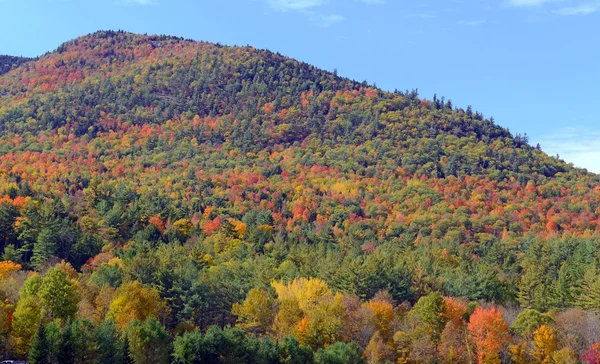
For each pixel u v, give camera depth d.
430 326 89.12
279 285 102.25
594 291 108.94
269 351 75.62
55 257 123.69
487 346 84.44
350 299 97.06
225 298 100.00
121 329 75.38
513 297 121.31
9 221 139.25
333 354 77.94
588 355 85.88
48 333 65.06
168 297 97.12
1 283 89.44
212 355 73.12
